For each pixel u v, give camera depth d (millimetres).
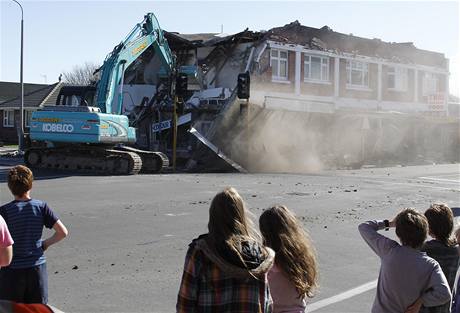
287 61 34281
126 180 21688
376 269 9102
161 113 31141
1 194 17094
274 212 4195
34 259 5285
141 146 31359
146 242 10562
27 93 61125
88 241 10523
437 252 4770
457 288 4895
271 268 3963
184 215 13688
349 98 38750
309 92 35688
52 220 5434
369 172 29125
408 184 22703
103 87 26141
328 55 36969
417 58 44906
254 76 31953
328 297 7566
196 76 31344
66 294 7312
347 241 11188
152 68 34375
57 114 25266
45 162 26422
